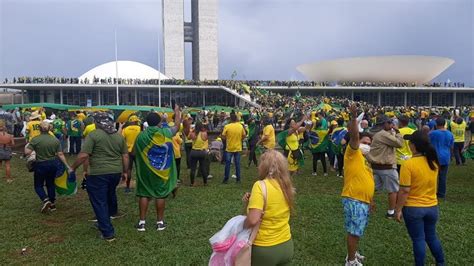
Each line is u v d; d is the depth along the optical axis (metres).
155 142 6.11
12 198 8.62
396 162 7.62
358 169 4.65
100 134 5.88
